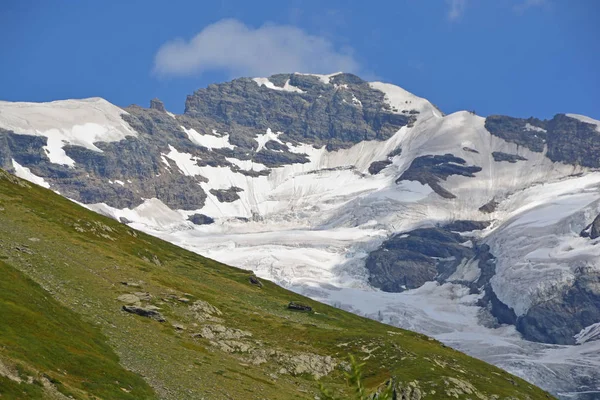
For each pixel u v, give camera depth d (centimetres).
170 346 13138
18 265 14412
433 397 14712
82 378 9462
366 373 15562
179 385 10788
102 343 11575
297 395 12581
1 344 9200
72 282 14725
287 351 15425
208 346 14338
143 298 15450
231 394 11194
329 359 15438
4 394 7769
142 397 9625
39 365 9100
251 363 14325
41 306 11669
